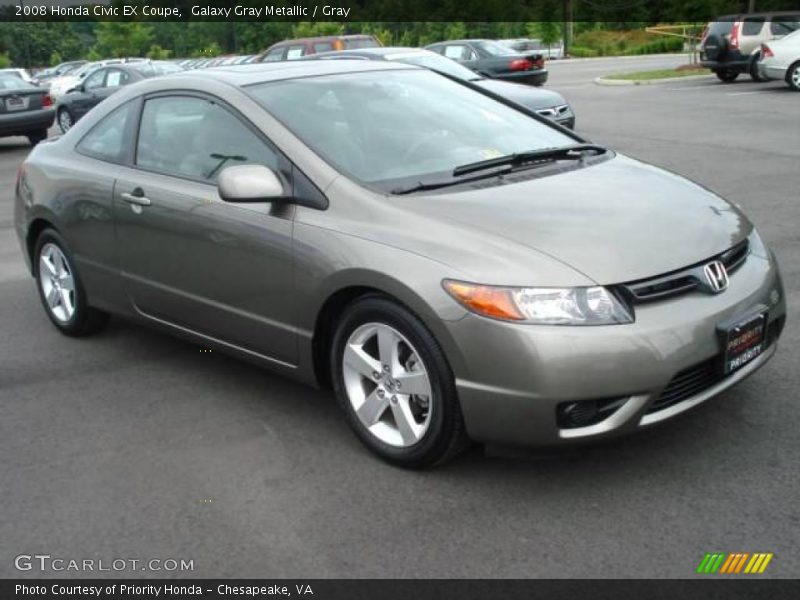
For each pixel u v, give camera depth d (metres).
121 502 3.62
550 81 28.14
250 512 3.48
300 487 3.64
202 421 4.32
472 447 3.69
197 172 4.47
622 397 3.23
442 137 4.34
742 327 3.43
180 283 4.55
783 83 20.47
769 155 11.04
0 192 11.92
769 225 7.52
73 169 5.21
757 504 3.29
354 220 3.72
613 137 13.53
